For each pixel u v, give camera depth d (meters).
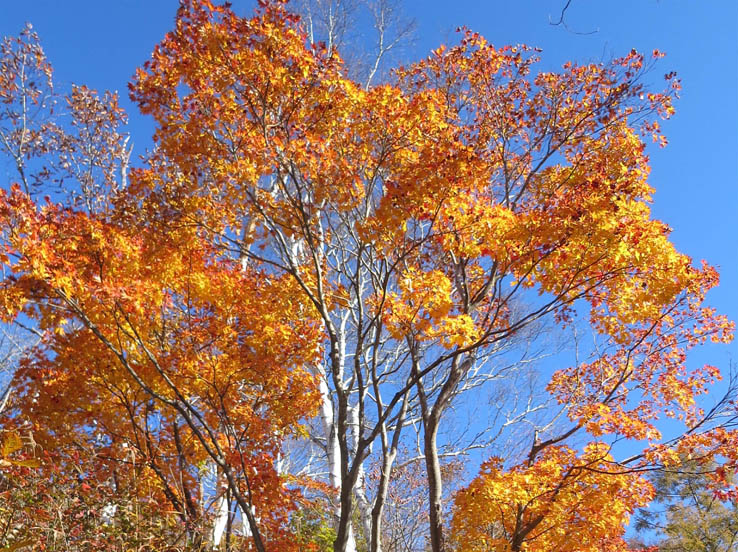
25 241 5.44
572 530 6.45
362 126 6.80
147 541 5.72
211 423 7.41
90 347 6.71
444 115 7.45
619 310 7.21
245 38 6.16
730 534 14.45
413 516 11.88
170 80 6.54
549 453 7.11
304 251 9.09
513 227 5.91
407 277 6.03
